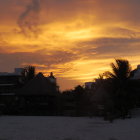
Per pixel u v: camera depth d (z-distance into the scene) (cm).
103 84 4616
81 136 1742
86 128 2261
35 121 3062
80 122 2905
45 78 5266
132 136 1739
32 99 4984
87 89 6003
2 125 2555
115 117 3638
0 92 5600
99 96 4475
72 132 1966
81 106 4656
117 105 4106
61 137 1692
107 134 1844
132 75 4316
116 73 4262
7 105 4775
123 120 3275
